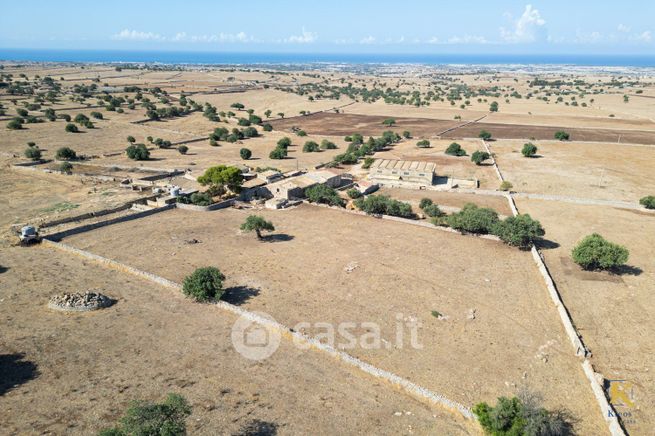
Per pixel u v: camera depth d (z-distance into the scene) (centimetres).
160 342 3338
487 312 3903
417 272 4631
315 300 4031
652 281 4506
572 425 2672
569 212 6681
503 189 7850
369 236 5641
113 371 3005
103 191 7288
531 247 5325
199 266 4656
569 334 3578
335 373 3055
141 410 2384
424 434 2559
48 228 5594
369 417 2669
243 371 3038
